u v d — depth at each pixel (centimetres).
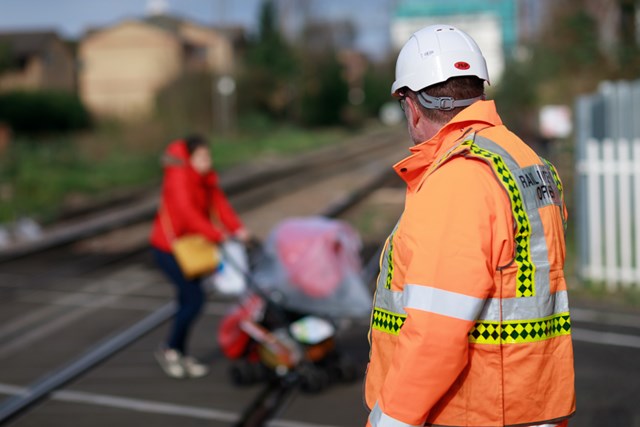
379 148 5988
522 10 4306
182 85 5791
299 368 756
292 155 5228
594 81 2783
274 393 756
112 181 3116
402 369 257
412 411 256
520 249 272
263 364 783
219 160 4366
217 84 5831
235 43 9531
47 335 980
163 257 798
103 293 1230
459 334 254
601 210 1211
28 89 5372
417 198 274
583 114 1180
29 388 771
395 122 11362
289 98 7844
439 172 272
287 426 670
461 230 259
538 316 271
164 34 8600
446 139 287
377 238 1781
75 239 1803
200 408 717
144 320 1048
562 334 283
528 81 4138
